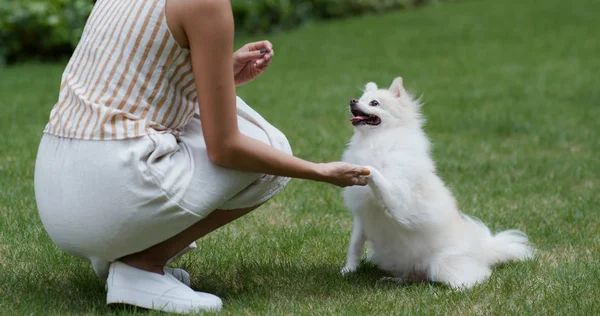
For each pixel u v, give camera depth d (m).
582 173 7.27
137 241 3.47
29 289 4.03
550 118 10.03
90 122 3.37
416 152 4.31
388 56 16.27
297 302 3.94
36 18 14.80
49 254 4.61
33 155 7.29
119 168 3.31
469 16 22.78
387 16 22.84
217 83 3.36
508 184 6.87
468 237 4.47
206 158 3.52
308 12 21.61
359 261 4.62
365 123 4.45
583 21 21.17
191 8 3.30
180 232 3.67
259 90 11.99
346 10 22.69
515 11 23.69
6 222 5.26
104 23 3.48
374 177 3.98
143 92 3.41
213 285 4.26
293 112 10.18
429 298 4.02
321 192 6.42
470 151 8.20
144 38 3.37
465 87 12.56
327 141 8.40
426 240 4.31
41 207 3.56
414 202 4.16
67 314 3.66
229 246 4.98
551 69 14.37
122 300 3.60
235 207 3.69
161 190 3.35
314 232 5.30
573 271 4.46
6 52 14.97
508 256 4.74
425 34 19.44
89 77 3.45
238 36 18.81
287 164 3.56
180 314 3.61
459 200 6.32
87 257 3.62
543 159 7.84
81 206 3.38
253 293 4.06
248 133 3.71
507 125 9.39
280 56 16.19
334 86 12.53
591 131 9.29
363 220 4.43
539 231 5.46
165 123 3.50
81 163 3.36
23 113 9.58
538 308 3.82
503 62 15.36
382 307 3.86
